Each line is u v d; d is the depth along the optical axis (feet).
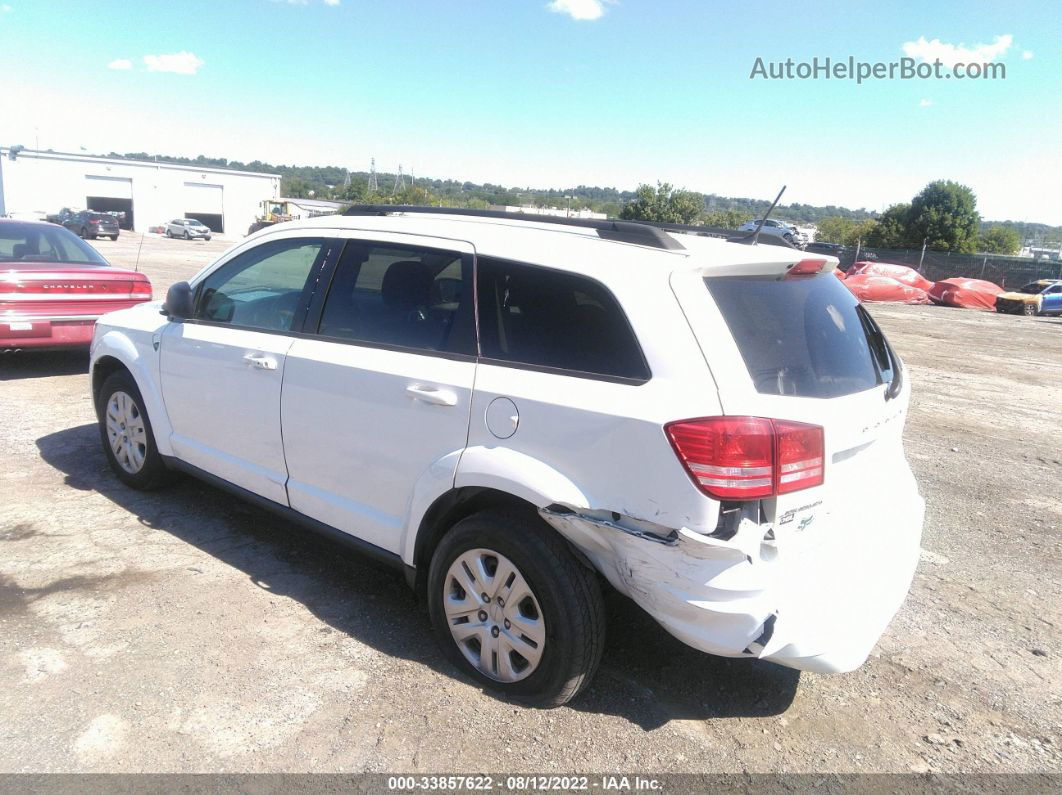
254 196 225.35
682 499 7.89
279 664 10.18
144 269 71.00
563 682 9.12
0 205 187.11
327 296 11.67
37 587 11.80
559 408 8.67
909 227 175.22
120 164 201.36
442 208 11.96
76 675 9.71
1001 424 27.50
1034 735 9.58
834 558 8.68
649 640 11.35
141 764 8.28
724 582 7.87
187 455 14.08
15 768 8.13
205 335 13.29
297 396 11.57
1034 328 71.20
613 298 8.71
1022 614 12.78
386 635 11.02
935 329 63.57
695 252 8.94
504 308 9.65
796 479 7.95
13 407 21.68
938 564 14.74
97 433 19.65
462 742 8.87
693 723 9.48
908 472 10.90
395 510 10.57
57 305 23.82
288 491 12.08
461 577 9.86
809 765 8.84
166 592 11.87
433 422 9.85
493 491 9.45
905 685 10.57
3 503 14.90
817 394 8.46
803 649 8.10
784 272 9.24
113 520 14.38
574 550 8.98
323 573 12.79
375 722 9.13
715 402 7.87
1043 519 17.49
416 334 10.43
